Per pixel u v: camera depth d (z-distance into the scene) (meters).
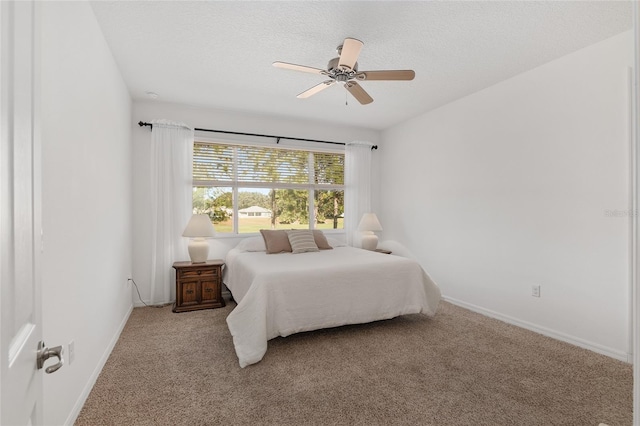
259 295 2.56
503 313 3.31
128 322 3.22
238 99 3.88
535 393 1.97
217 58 2.83
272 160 4.70
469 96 3.71
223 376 2.16
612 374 2.20
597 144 2.57
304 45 2.61
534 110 3.02
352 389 2.01
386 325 3.15
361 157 5.07
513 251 3.21
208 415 1.75
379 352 2.53
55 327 1.46
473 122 3.67
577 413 1.78
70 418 1.64
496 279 3.39
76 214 1.74
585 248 2.64
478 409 1.81
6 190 0.60
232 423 1.69
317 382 2.09
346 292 2.89
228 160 4.45
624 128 2.41
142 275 3.88
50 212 1.41
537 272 2.99
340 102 3.97
